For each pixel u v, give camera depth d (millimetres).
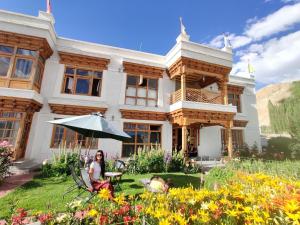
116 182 7762
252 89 20141
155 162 10914
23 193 6258
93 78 13680
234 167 10016
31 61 11297
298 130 17844
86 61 13445
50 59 12812
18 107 10406
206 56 14523
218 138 16828
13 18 11195
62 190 6586
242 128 18547
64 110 12398
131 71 14617
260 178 4355
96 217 2713
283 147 20266
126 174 9828
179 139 16594
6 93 10133
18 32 10992
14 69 10859
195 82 17344
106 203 3334
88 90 13477
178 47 14344
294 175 7176
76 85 13250
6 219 2836
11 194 6109
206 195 3223
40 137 11719
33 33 11266
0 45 10930
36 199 5590
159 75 15328
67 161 9281
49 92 12414
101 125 6250
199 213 2594
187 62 13945
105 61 13883
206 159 15219
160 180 5238
